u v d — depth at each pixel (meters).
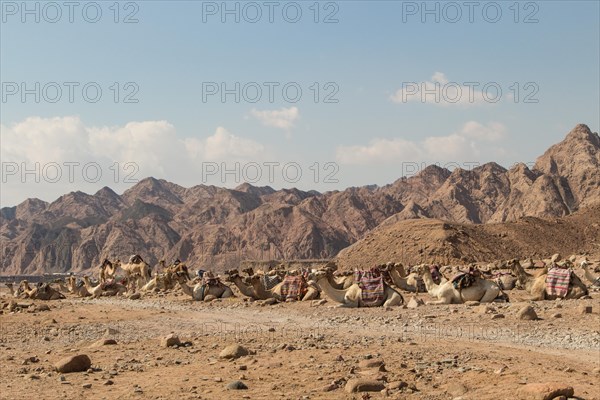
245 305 34.59
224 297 38.91
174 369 16.88
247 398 13.53
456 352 18.02
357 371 15.62
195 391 14.28
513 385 13.74
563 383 12.96
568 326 22.48
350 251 91.00
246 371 16.17
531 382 13.95
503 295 29.11
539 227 92.81
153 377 15.98
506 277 35.44
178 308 35.12
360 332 23.08
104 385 15.38
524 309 24.17
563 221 96.44
